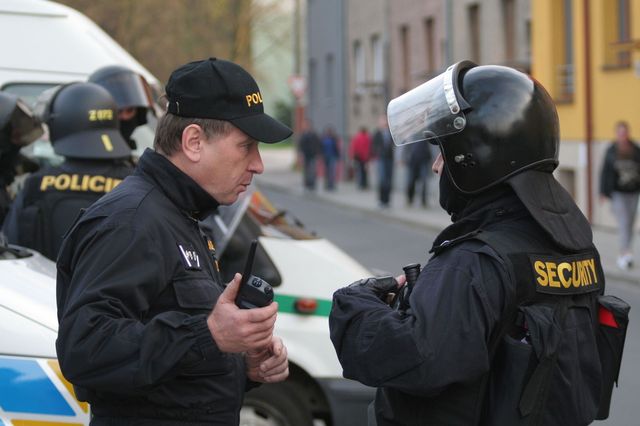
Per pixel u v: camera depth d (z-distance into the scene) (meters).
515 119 3.44
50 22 7.67
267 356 3.65
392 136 3.65
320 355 6.22
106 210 3.37
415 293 3.28
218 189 3.51
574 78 23.98
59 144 5.67
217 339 3.17
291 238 6.59
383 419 3.44
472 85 3.51
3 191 6.39
